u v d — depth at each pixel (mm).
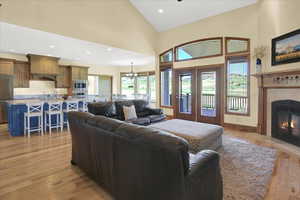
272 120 4184
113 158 1785
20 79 6457
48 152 3248
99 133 1972
